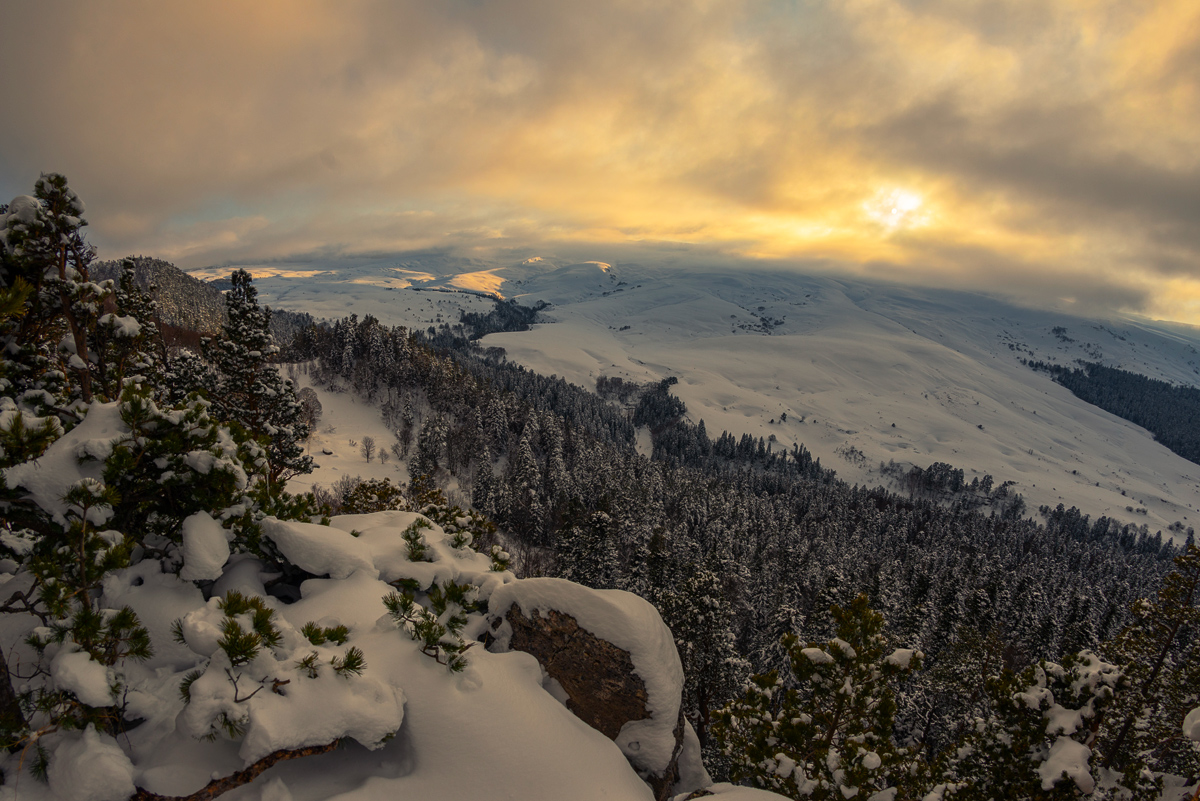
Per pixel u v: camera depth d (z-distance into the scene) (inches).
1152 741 832.3
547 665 339.3
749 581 2301.9
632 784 284.8
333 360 5841.5
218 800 211.3
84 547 245.1
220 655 225.0
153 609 272.8
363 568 354.3
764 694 487.5
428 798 234.4
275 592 341.4
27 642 221.0
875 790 401.4
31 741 205.5
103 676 212.4
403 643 290.0
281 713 221.8
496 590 377.1
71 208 377.1
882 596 1935.3
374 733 240.5
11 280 363.6
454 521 603.5
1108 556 6077.8
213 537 293.7
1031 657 2049.7
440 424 4416.8
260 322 1048.2
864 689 438.0
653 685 327.0
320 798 225.8
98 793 193.0
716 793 309.4
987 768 437.1
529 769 252.5
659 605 1174.3
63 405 345.4
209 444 313.6
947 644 1978.3
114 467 262.8
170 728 229.3
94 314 412.8
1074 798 385.1
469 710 263.6
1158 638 880.9
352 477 3506.4
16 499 249.8
